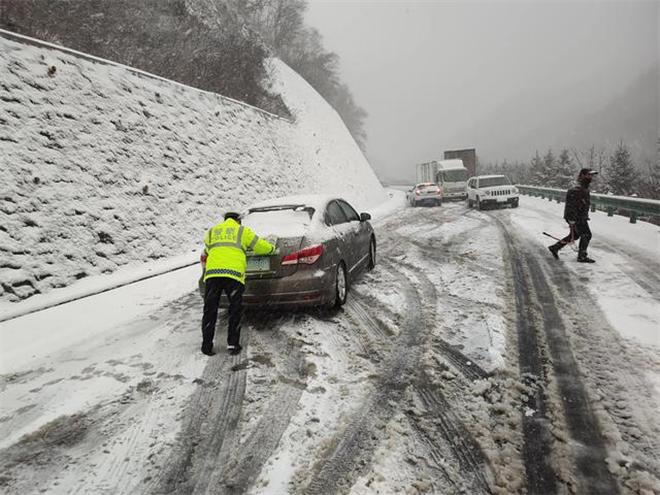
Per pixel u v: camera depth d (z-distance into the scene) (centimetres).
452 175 2178
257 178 1343
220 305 481
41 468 252
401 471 236
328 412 298
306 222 490
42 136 704
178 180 983
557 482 223
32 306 552
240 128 1395
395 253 852
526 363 353
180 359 399
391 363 366
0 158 626
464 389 318
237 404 315
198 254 880
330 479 232
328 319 479
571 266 661
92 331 477
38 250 617
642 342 378
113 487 234
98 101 852
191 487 232
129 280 680
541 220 1212
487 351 376
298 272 448
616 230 986
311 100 3056
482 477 229
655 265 645
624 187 2186
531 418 279
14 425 299
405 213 1709
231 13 2481
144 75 1038
